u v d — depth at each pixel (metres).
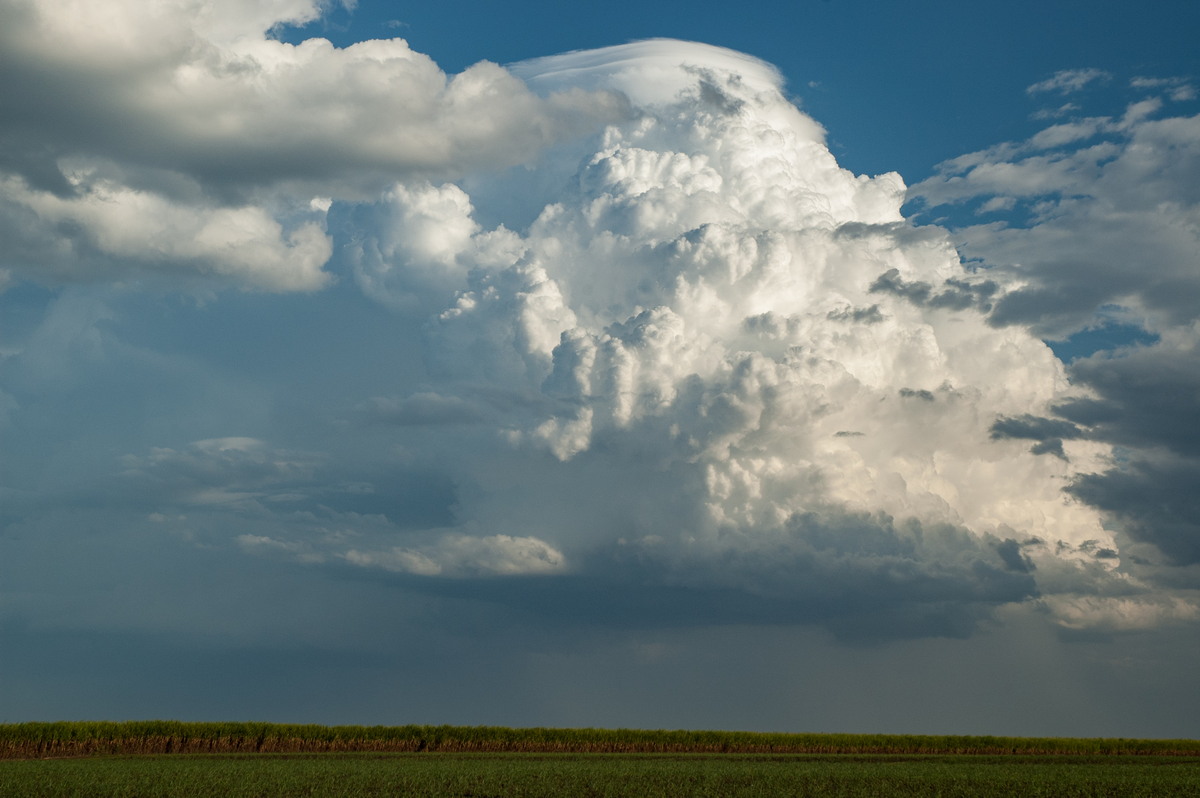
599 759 68.00
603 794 45.81
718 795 46.16
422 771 53.44
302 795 44.41
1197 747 85.31
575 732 80.94
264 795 44.28
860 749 84.31
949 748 84.75
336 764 58.22
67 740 66.94
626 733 82.00
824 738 84.56
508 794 45.72
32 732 65.62
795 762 67.94
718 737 83.31
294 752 71.19
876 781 52.22
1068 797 47.69
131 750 68.75
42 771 51.44
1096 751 85.06
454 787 47.38
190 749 70.94
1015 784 51.41
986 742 85.38
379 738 76.50
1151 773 59.78
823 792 48.16
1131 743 85.50
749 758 72.06
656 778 51.47
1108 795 48.28
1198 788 50.78
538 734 80.00
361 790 45.91
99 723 68.19
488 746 78.81
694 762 65.88
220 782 47.19
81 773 50.47
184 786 45.81
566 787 48.03
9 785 45.41
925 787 50.34
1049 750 85.06
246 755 67.44
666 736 82.50
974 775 55.97
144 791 44.41
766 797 45.88
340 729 75.69
